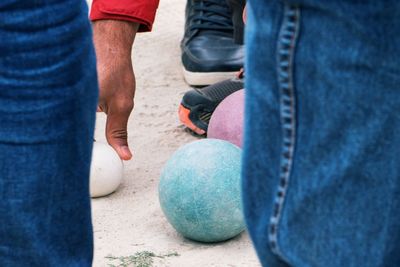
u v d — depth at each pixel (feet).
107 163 9.65
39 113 4.84
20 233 5.00
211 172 8.25
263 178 4.17
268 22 3.95
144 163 10.87
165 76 14.48
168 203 8.39
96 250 8.41
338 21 3.78
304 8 3.84
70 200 5.12
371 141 3.88
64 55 4.83
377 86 3.83
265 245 4.17
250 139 4.16
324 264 4.07
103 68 9.95
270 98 4.03
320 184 3.96
